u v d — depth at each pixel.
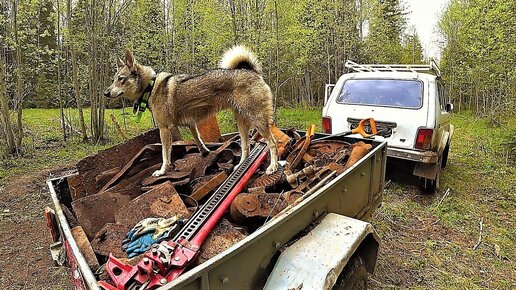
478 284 3.38
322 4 15.01
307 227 2.16
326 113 6.21
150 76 3.43
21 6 8.86
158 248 1.65
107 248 1.96
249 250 1.68
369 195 3.21
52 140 10.02
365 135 4.00
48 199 5.68
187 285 1.35
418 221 4.72
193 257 1.64
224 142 3.98
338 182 2.44
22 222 4.86
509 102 12.58
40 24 10.07
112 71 11.01
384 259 3.71
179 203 2.34
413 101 5.45
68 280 3.52
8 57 9.44
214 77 3.40
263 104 3.40
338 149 3.64
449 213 4.96
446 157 7.20
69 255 1.97
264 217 2.23
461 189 6.11
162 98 3.37
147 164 3.21
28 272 3.65
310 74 20.77
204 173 2.98
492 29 10.79
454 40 22.44
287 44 12.64
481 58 13.17
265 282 1.83
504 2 9.68
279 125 12.15
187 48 12.12
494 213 5.12
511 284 3.40
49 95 14.62
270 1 10.81
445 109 6.66
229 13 10.62
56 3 9.49
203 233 1.92
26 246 4.18
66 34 9.87
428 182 5.53
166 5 12.27
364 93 5.94
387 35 22.41
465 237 4.33
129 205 2.33
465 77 19.98
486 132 11.57
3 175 6.85
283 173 2.84
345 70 18.95
